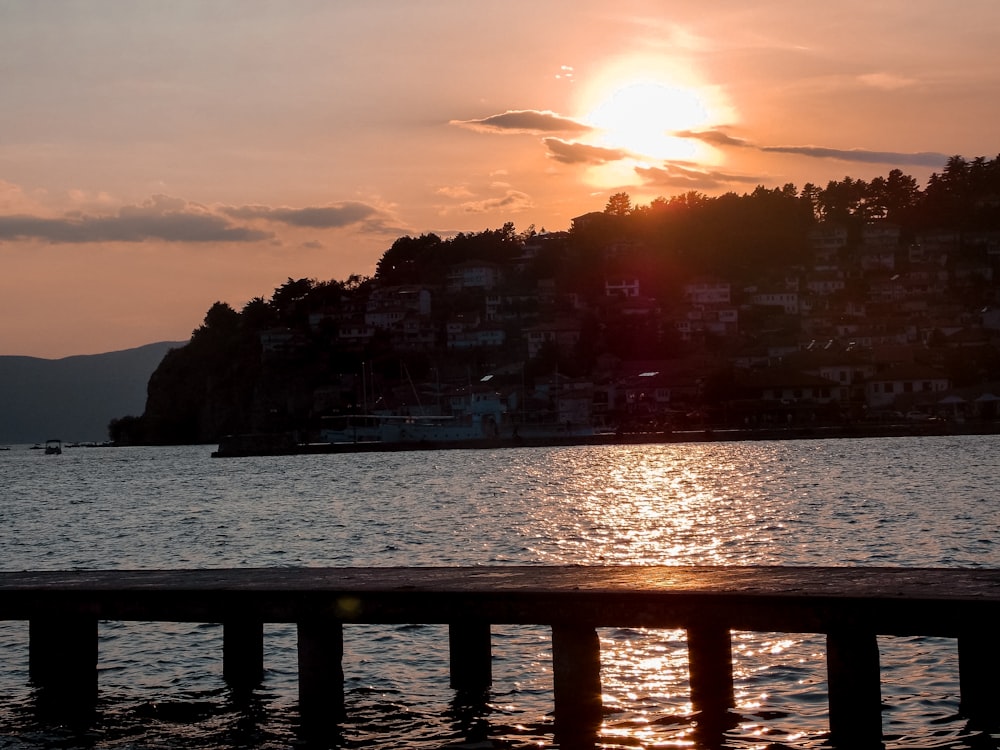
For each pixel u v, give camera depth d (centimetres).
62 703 2859
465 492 10212
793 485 9781
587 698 2536
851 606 2319
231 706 2833
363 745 2545
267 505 9625
